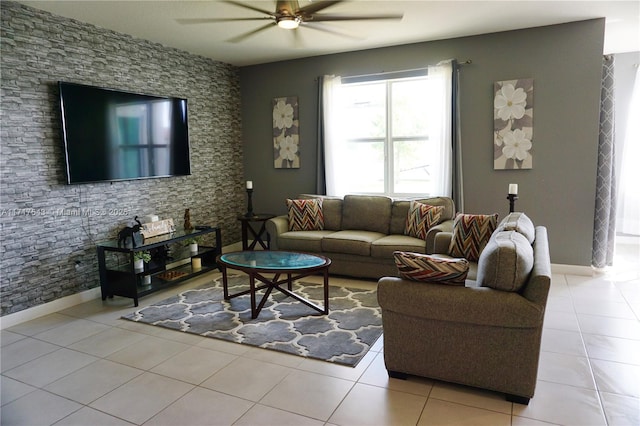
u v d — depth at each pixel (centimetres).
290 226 528
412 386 253
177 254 481
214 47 514
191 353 302
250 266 359
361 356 290
